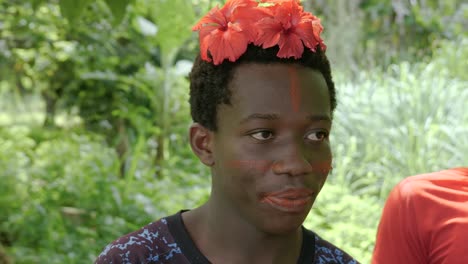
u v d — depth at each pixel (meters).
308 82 1.16
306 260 1.27
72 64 6.30
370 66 6.95
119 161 5.51
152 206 4.50
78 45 5.97
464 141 4.53
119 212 4.44
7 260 3.61
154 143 6.15
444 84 5.51
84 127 6.48
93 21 5.98
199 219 1.27
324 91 1.18
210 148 1.22
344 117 5.10
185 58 6.62
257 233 1.20
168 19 4.07
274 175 1.14
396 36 7.52
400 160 4.59
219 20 1.19
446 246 1.57
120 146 6.07
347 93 5.48
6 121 7.88
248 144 1.15
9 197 4.56
